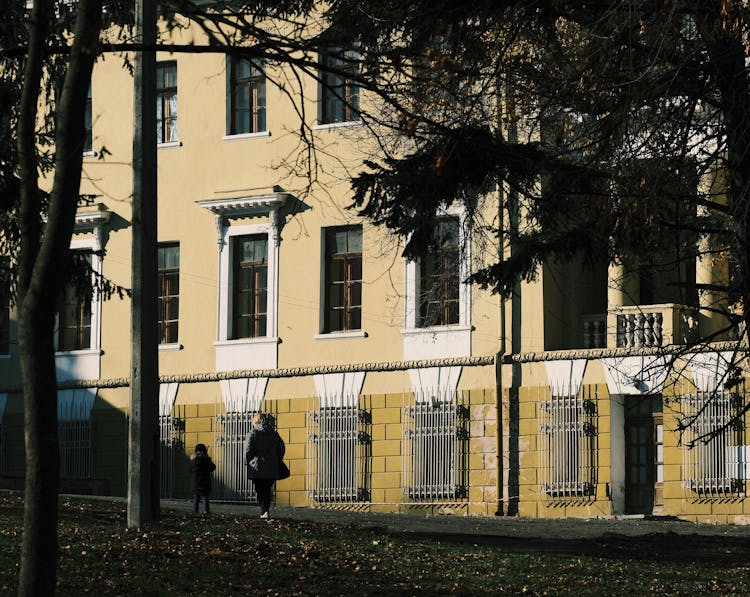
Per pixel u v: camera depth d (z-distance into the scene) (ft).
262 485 90.68
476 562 70.23
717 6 59.36
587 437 121.29
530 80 60.95
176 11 44.45
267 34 45.44
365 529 84.48
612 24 59.00
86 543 66.90
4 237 79.46
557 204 63.87
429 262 129.59
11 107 58.59
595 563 72.43
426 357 128.57
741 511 114.21
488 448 124.98
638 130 61.93
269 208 135.44
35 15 38.83
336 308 133.69
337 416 131.64
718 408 114.62
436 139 60.44
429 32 56.90
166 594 56.75
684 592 65.31
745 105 61.52
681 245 69.00
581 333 125.49
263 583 60.59
